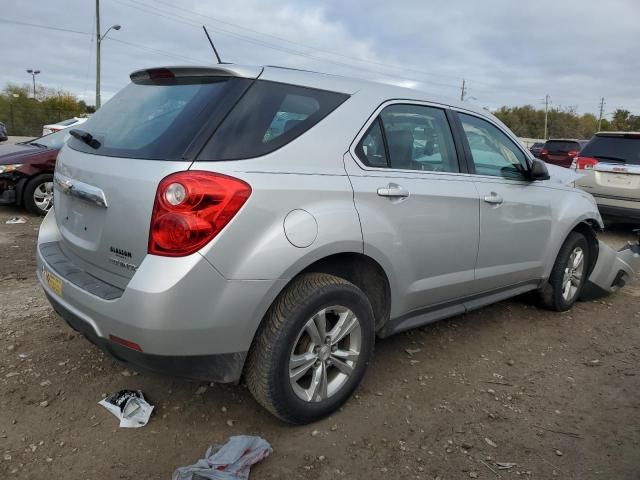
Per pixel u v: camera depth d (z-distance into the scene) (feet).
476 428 9.64
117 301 7.75
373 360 12.00
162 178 7.72
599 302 17.15
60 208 10.20
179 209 7.51
